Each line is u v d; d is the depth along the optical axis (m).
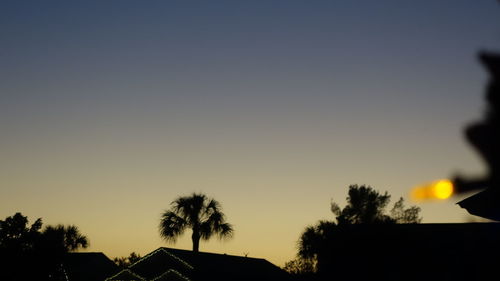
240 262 33.16
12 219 37.72
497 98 4.11
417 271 16.75
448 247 17.14
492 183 3.04
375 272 17.20
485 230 17.55
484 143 3.84
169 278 29.27
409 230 17.98
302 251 20.91
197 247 39.75
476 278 16.44
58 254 38.38
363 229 17.98
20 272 37.03
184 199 40.31
